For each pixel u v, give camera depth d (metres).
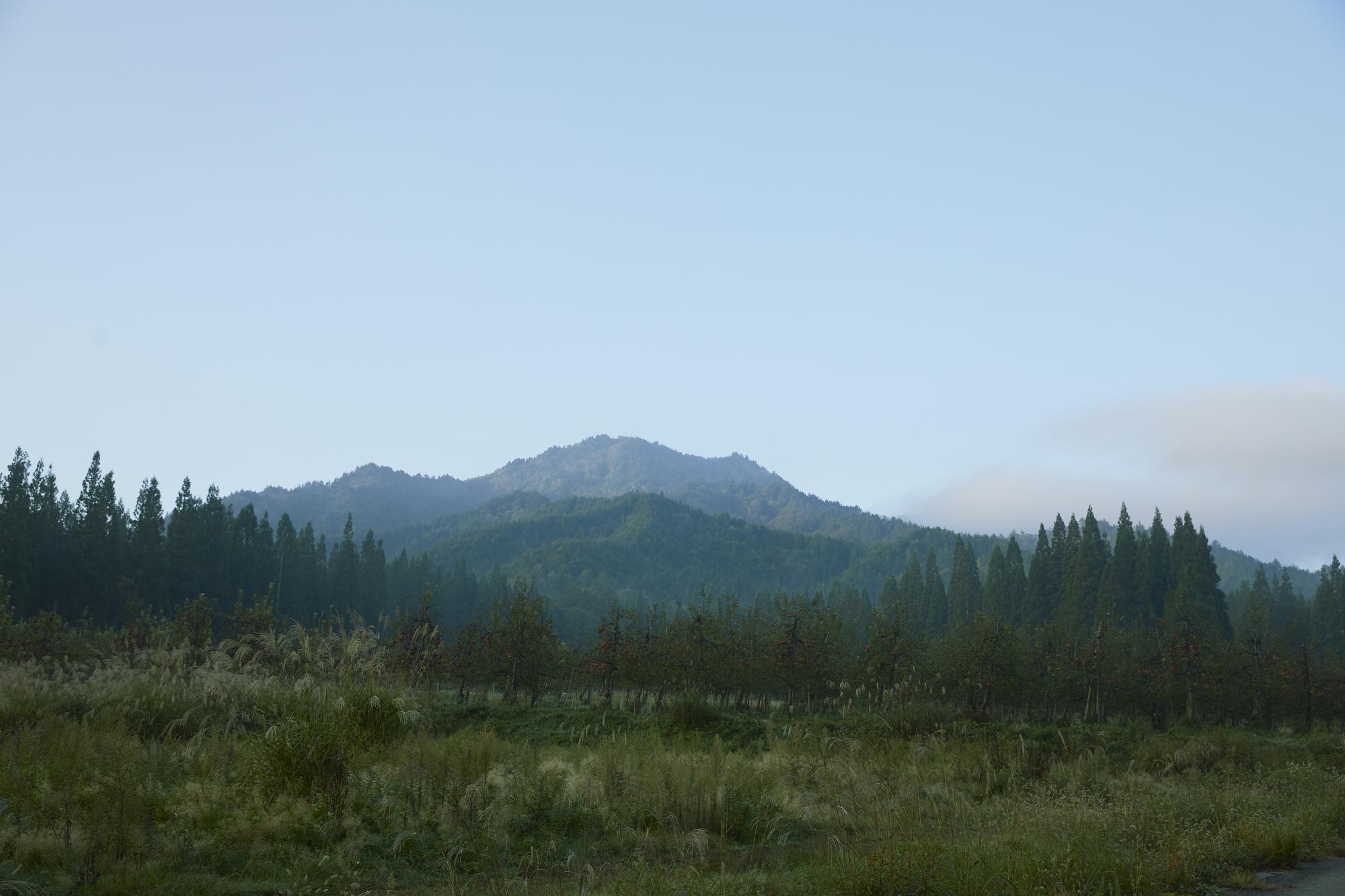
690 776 13.73
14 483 78.19
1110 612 87.19
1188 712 45.19
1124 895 8.91
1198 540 94.75
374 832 11.44
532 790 12.86
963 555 128.62
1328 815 13.13
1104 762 20.38
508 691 37.03
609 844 11.63
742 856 11.12
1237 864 10.63
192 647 31.00
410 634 34.09
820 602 43.88
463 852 10.80
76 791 10.25
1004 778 16.48
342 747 12.62
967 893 8.37
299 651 23.30
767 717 32.53
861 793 13.53
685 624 40.28
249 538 104.75
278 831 10.73
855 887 8.71
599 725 27.80
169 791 11.53
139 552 85.31
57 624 37.53
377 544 132.88
